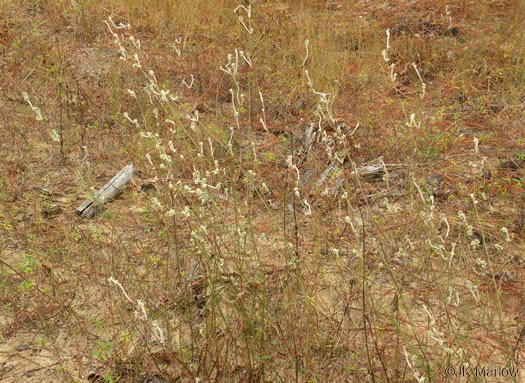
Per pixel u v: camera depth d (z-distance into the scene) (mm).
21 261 3555
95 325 3154
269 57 6660
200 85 5984
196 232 3168
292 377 2768
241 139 5113
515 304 3338
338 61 6477
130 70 5973
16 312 3191
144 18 7453
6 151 4680
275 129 5316
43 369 2916
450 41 7160
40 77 5707
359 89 5906
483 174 4508
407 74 6430
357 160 4758
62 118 5152
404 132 5094
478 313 3279
